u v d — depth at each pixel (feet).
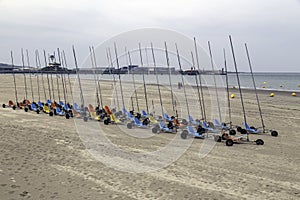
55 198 30.81
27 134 54.95
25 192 31.50
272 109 110.32
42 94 139.13
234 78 486.38
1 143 47.11
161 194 33.17
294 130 75.00
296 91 201.16
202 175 39.60
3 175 34.81
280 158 49.19
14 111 87.92
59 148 47.65
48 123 69.15
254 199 32.71
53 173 37.14
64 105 90.68
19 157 41.47
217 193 33.94
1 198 29.71
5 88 160.97
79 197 31.40
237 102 124.77
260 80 441.27
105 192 33.01
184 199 32.12
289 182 38.11
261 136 67.46
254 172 41.55
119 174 38.45
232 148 55.16
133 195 32.60
